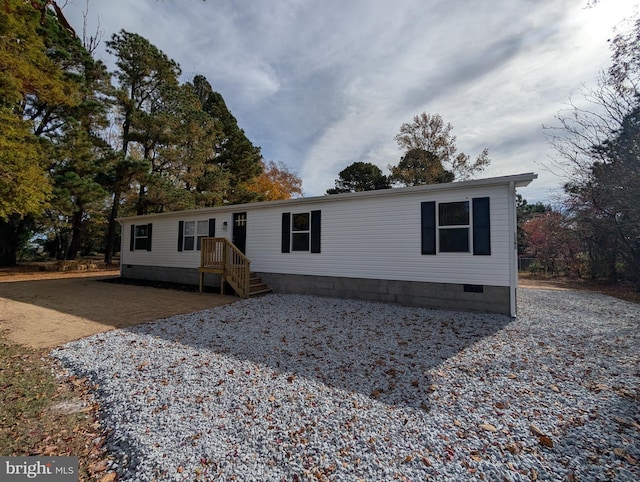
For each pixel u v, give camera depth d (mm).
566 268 15883
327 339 4504
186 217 10922
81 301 7523
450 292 6609
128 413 2521
